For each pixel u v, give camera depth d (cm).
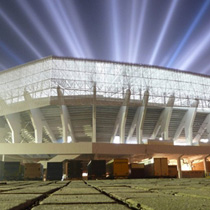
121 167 4347
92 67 5688
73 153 5112
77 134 6806
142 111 5866
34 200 434
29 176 4612
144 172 5009
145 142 5741
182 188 823
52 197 491
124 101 5688
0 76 6194
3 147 5197
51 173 4700
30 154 5356
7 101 5925
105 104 5578
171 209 283
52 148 5147
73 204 361
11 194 591
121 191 652
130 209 296
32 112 5725
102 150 5153
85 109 6003
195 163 6656
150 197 441
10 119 6031
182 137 7331
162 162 4431
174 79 6184
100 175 4353
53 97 5428
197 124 7175
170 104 5975
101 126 6488
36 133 5825
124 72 5825
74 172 4466
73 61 5656
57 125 6494
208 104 6372
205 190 696
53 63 5584
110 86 5659
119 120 6109
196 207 301
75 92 5538
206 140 7612
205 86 6475
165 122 6172
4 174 4578
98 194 584
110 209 297
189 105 6191
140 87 5834
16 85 5928
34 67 5791
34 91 5538
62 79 5488
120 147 5272
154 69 6056
